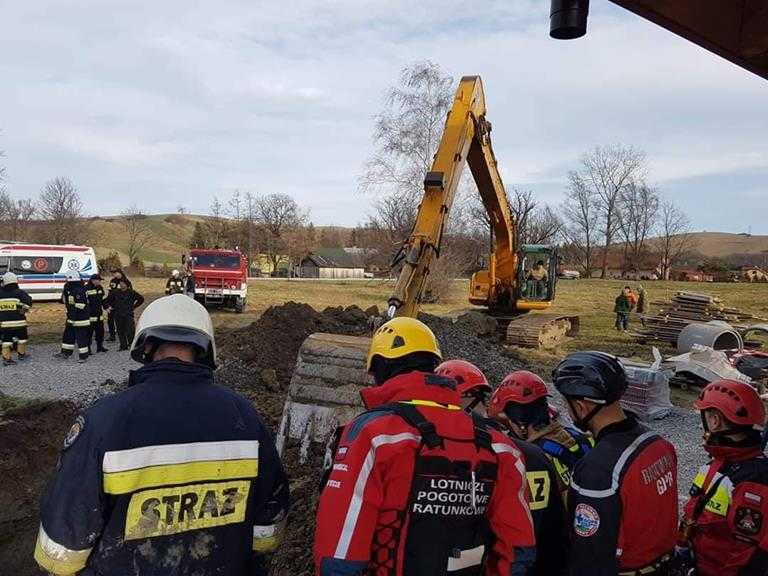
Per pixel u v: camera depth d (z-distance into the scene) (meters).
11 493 6.88
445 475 2.16
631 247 72.31
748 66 4.47
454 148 10.70
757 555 2.77
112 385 11.67
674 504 2.63
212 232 72.19
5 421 7.50
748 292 42.97
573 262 74.62
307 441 7.23
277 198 76.00
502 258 17.12
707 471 3.10
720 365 12.78
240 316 23.47
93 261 25.02
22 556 6.28
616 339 21.64
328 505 2.16
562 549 2.77
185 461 2.19
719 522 2.93
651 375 10.52
